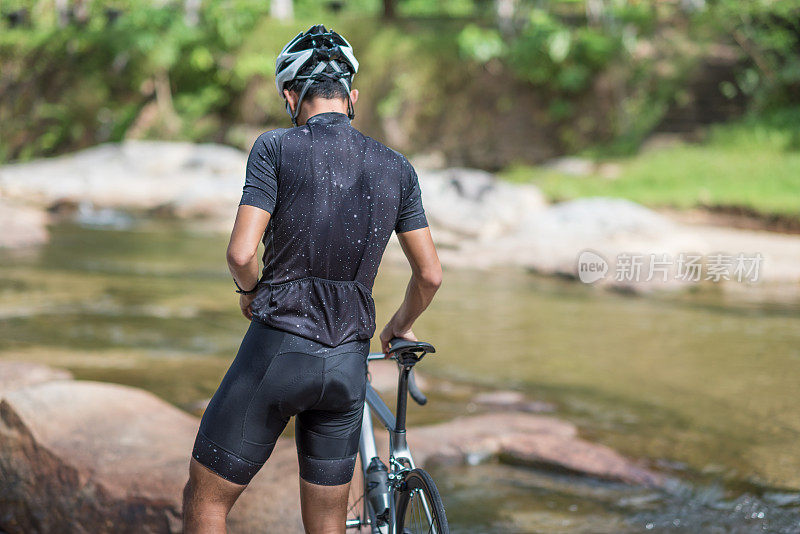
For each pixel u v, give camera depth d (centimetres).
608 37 1869
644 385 537
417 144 1980
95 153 1711
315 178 197
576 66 1858
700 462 402
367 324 206
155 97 2248
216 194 1452
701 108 1753
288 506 272
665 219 1152
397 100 1980
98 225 1315
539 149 1891
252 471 202
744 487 372
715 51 1856
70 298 762
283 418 202
